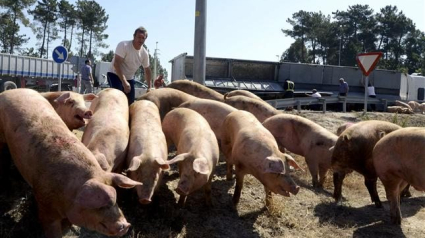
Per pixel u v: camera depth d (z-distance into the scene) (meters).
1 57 25.86
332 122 13.09
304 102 15.25
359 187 8.11
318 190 7.65
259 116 9.33
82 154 4.20
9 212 4.82
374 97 19.08
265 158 5.91
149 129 6.12
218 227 5.61
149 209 5.65
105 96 6.93
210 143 6.21
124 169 5.91
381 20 77.81
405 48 79.31
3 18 60.97
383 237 5.93
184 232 5.31
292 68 19.30
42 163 4.20
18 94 5.08
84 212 3.76
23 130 4.52
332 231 5.98
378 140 7.02
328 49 79.88
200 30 12.30
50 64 28.84
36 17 69.75
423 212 7.08
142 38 8.69
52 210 4.21
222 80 17.70
